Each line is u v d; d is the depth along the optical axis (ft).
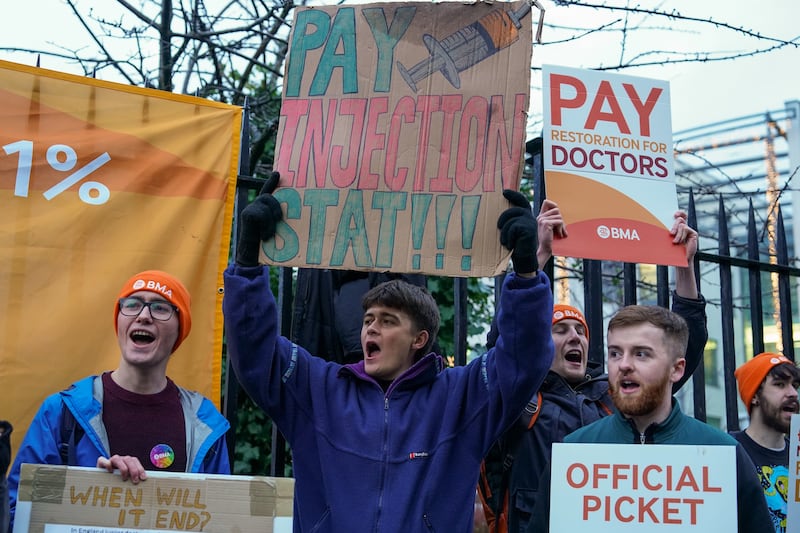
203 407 9.88
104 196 11.85
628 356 9.08
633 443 9.10
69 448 8.89
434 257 9.29
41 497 7.79
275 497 7.93
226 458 9.64
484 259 9.20
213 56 21.30
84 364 11.31
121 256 11.75
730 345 14.43
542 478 8.99
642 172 11.56
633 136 11.64
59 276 11.44
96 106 12.14
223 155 12.59
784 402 12.12
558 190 11.23
